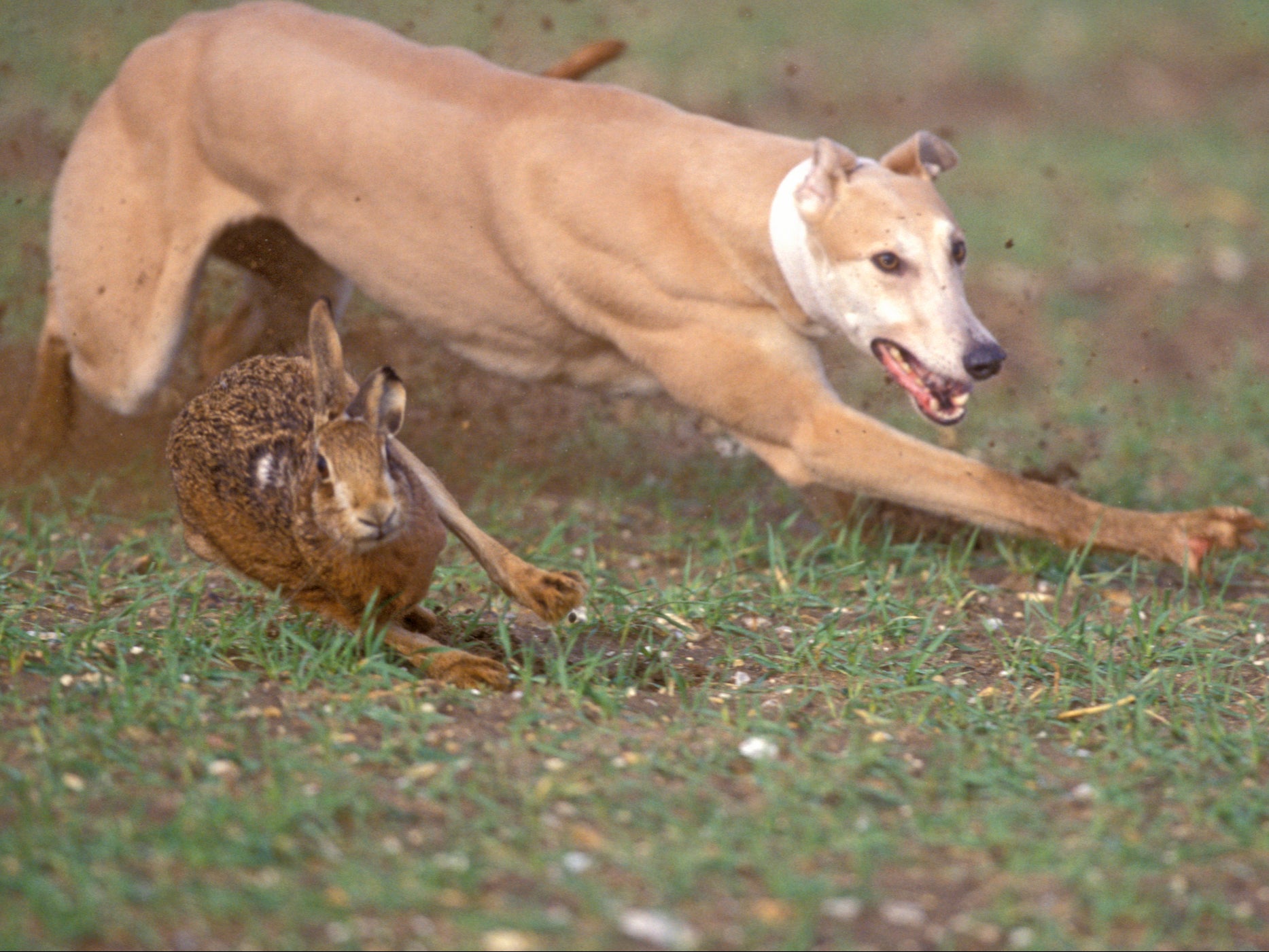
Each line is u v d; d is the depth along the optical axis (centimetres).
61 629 952
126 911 658
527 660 923
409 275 1238
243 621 964
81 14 2470
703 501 1352
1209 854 750
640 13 3105
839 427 1148
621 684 927
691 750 837
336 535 817
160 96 1264
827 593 1126
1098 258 2233
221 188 1267
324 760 798
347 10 2480
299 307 1396
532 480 1356
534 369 1266
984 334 1055
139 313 1270
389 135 1203
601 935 663
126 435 1393
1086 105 3041
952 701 923
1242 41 3453
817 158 1067
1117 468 1479
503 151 1180
